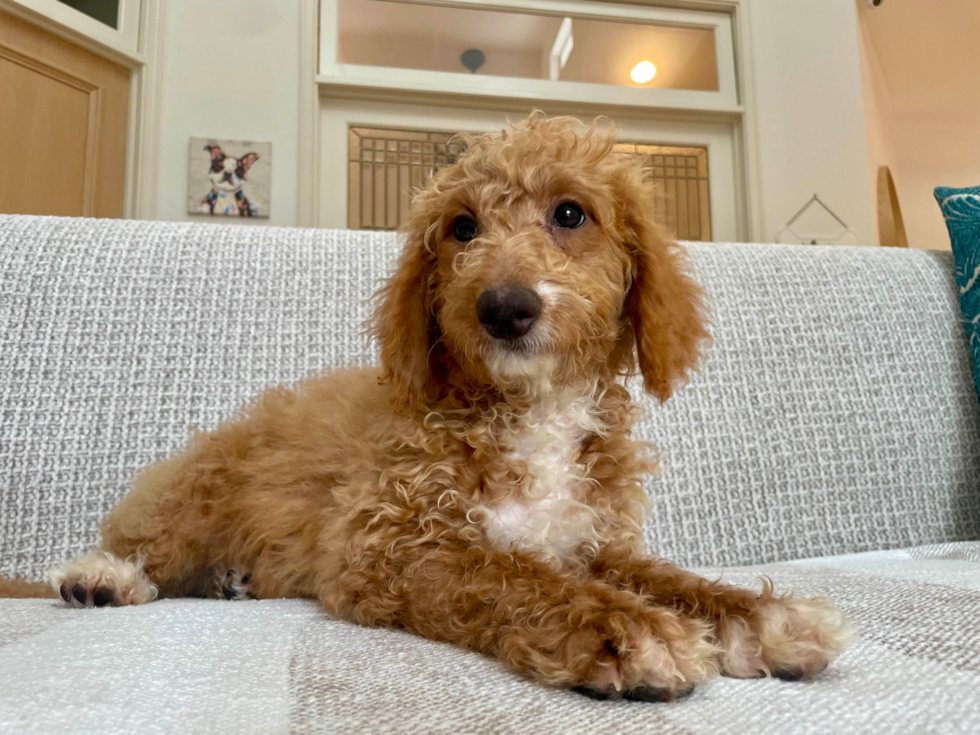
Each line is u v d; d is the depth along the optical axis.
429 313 0.51
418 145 1.43
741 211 1.51
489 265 0.44
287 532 0.52
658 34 1.50
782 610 0.34
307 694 0.26
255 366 0.74
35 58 1.14
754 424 0.77
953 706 0.26
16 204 1.12
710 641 0.33
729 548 0.74
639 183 0.53
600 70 1.48
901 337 0.82
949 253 0.89
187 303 0.74
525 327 0.43
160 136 1.29
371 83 1.36
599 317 0.47
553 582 0.36
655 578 0.40
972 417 0.81
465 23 1.43
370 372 0.61
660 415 0.76
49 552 0.66
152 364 0.72
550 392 0.48
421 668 0.31
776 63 1.53
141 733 0.22
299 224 1.31
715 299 0.80
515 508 0.45
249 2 1.33
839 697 0.27
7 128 1.11
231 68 1.32
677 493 0.75
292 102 1.33
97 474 0.69
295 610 0.45
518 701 0.27
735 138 1.52
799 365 0.80
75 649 0.32
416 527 0.42
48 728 0.23
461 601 0.36
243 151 1.31
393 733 0.23
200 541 0.58
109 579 0.53
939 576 0.51
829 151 1.54
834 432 0.78
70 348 0.71
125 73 1.26
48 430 0.68
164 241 0.76
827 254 0.86
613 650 0.29
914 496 0.78
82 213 1.20
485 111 1.45
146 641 0.34
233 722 0.23
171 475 0.58
